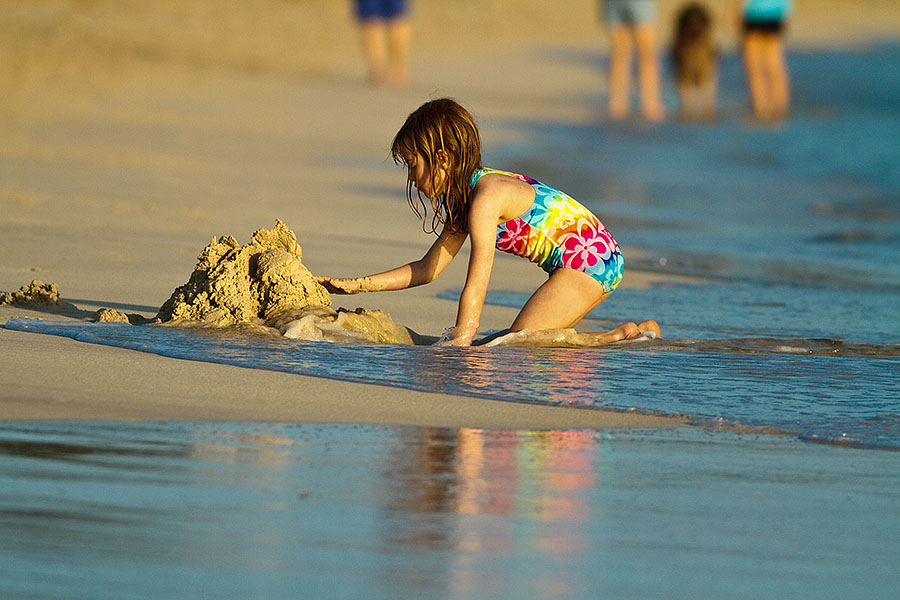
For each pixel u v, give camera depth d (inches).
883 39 5142.7
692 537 382.0
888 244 1507.1
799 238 1547.7
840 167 2373.3
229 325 730.2
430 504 402.3
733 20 3294.8
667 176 2187.5
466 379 624.1
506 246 797.9
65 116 2266.2
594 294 794.2
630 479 446.3
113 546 348.8
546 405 575.5
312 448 471.5
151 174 1690.5
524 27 5007.4
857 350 779.4
